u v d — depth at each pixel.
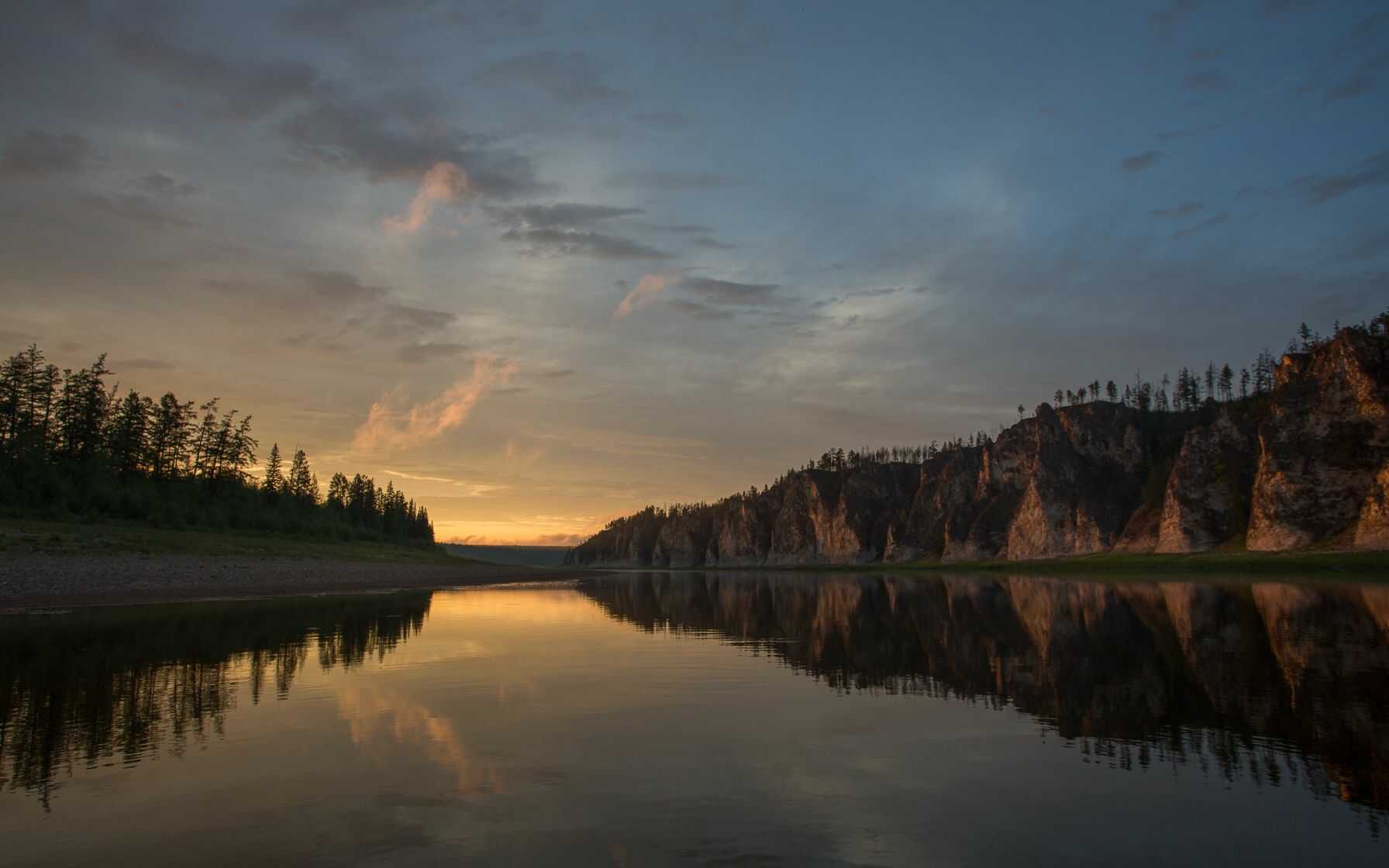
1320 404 132.62
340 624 40.38
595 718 18.56
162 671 25.11
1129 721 18.05
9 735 16.81
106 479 99.56
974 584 98.62
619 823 11.53
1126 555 159.50
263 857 10.28
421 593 74.19
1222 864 10.10
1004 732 17.12
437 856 10.32
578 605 60.44
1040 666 26.56
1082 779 13.70
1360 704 19.22
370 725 17.73
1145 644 31.58
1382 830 11.20
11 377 99.56
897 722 18.23
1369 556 95.88
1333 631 34.06
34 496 86.69
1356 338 132.62
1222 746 15.70
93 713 18.95
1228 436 160.50
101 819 11.75
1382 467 114.94
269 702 20.27
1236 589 67.69
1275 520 128.50
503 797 12.73
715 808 12.24
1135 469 196.88
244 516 122.50
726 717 18.72
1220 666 25.20
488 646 32.47
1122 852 10.49
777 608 58.62
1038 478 199.00
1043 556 188.00
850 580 126.81
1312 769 14.09
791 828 11.34
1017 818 11.81
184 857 10.31
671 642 34.47
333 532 146.75
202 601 53.62
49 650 29.56
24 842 10.86
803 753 15.39
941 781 13.61
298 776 13.86
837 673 25.52
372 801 12.51
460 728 17.45
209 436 129.12
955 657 29.14
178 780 13.63
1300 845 10.72
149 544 82.06
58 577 59.88
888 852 10.49
